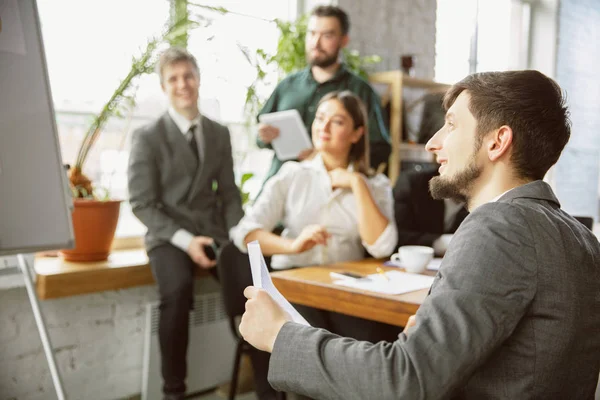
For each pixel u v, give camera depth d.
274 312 0.88
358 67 3.36
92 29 2.53
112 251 2.68
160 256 2.38
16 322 2.16
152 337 2.45
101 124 2.37
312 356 0.80
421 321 0.76
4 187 1.05
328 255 2.04
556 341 0.76
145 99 2.76
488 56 4.84
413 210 2.36
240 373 2.67
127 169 2.44
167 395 2.27
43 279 2.12
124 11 2.61
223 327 2.71
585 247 0.83
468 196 0.93
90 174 2.61
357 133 2.13
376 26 3.69
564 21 4.99
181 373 2.29
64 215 1.12
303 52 3.18
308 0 3.42
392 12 3.79
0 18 1.06
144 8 2.67
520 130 0.85
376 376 0.74
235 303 2.02
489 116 0.86
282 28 3.11
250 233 2.00
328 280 1.61
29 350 2.20
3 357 2.14
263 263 0.98
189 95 2.48
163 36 2.46
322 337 0.82
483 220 0.80
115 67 2.61
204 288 2.69
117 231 2.77
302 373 0.80
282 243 1.93
